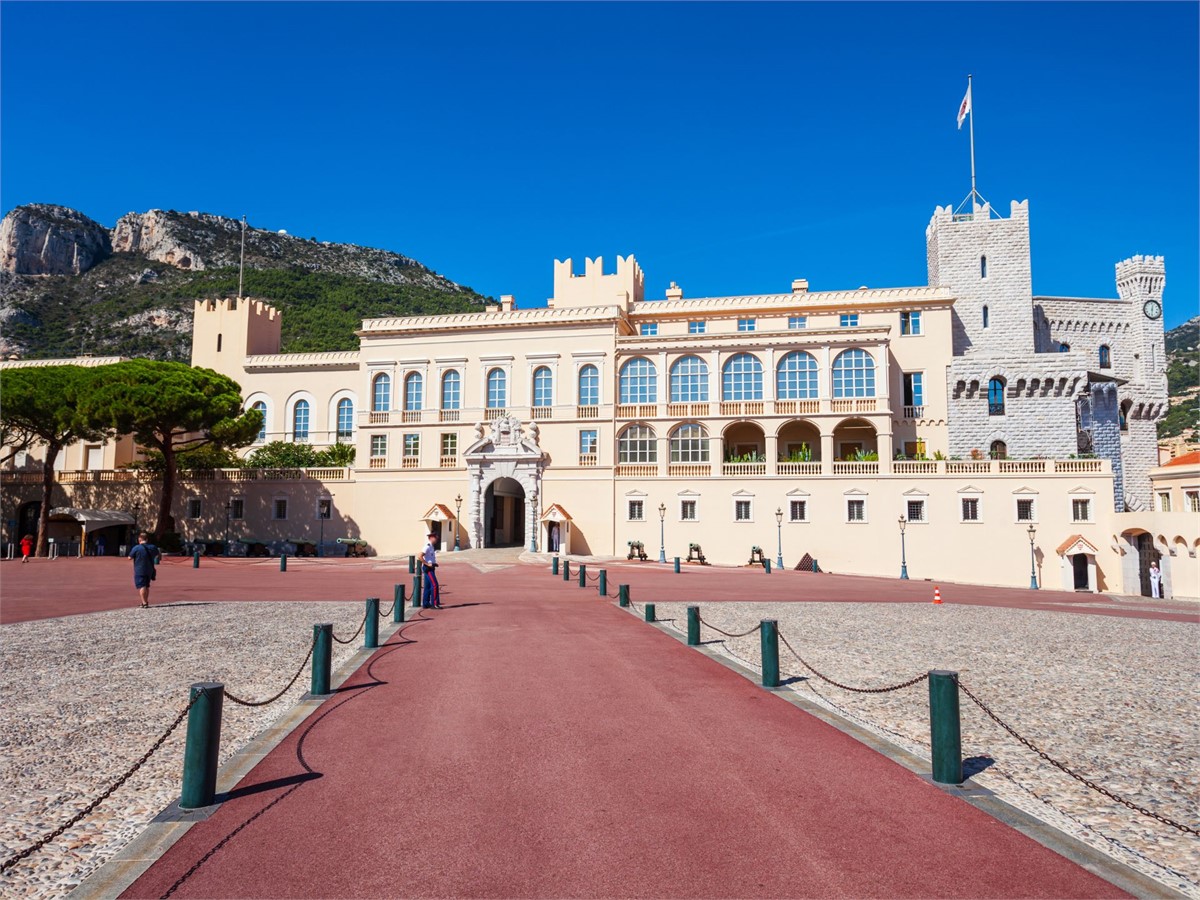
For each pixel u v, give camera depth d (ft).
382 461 203.72
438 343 205.05
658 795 27.17
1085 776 30.25
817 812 25.82
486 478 195.11
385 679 45.98
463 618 73.92
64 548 205.87
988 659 55.42
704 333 194.70
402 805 26.14
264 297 510.58
